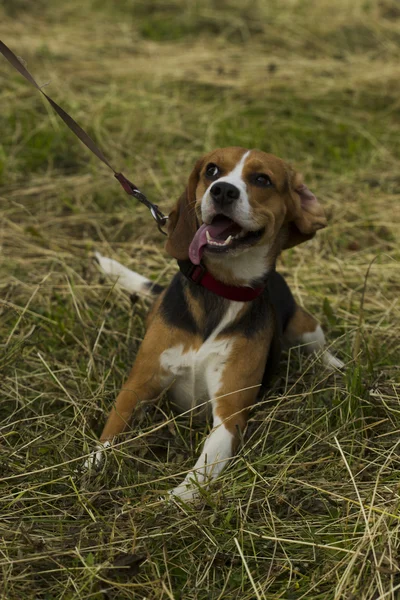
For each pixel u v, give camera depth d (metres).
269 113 10.84
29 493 4.96
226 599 4.33
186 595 4.33
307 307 7.36
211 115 10.68
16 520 4.77
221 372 5.60
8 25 12.87
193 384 5.73
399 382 6.09
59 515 4.80
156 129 10.25
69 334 6.64
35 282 7.40
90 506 4.86
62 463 5.02
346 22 13.43
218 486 5.05
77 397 5.90
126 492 5.01
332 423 5.71
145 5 14.00
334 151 9.95
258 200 5.54
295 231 6.02
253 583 4.26
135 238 8.38
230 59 12.30
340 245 8.43
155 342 5.70
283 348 6.77
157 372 5.70
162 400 5.86
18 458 5.24
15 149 9.60
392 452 5.36
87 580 4.27
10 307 6.67
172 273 7.71
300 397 5.82
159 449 5.64
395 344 6.75
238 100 11.14
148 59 12.14
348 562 4.45
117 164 9.55
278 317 6.16
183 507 4.75
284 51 12.72
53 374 5.86
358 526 4.76
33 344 6.30
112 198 8.91
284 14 13.70
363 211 8.87
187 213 5.82
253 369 5.64
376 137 10.41
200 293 5.67
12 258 7.75
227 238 5.38
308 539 4.68
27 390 6.03
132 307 6.73
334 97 11.22
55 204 8.84
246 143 10.03
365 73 11.78
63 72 11.46
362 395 5.80
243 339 5.62
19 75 11.10
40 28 12.92
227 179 5.41
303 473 5.21
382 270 7.81
